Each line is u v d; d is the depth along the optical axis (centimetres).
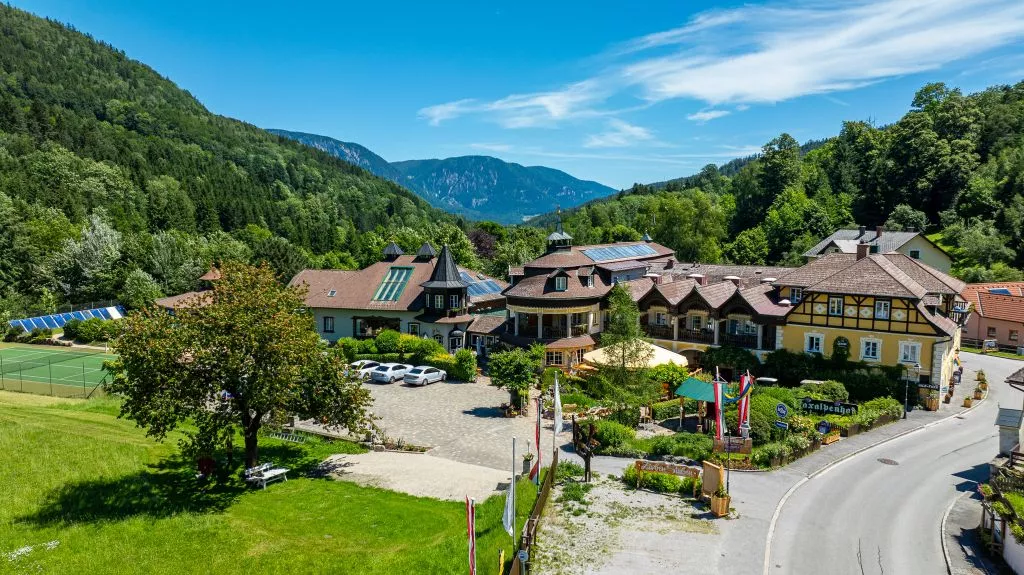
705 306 5934
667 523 2909
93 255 9775
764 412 4106
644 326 6347
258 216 17962
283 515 3061
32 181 13825
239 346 3275
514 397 5062
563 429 4659
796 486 3384
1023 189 10950
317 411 3691
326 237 17650
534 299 6256
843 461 3797
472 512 2075
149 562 2550
